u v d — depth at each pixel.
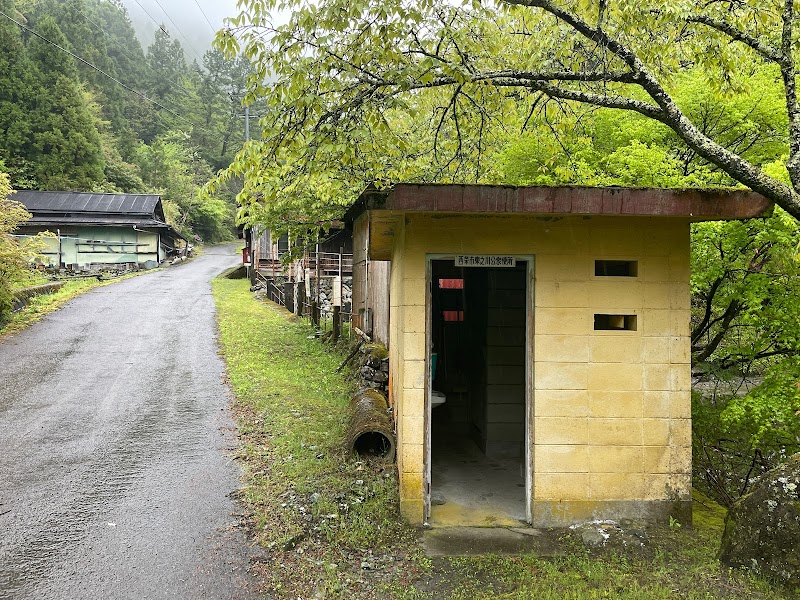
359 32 5.36
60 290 19.78
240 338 13.35
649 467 4.77
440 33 5.91
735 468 7.78
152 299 19.30
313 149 5.90
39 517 4.88
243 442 6.77
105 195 31.59
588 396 4.74
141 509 5.03
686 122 5.31
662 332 4.77
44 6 45.69
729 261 6.81
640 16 5.68
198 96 62.81
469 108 7.34
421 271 4.71
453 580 3.88
